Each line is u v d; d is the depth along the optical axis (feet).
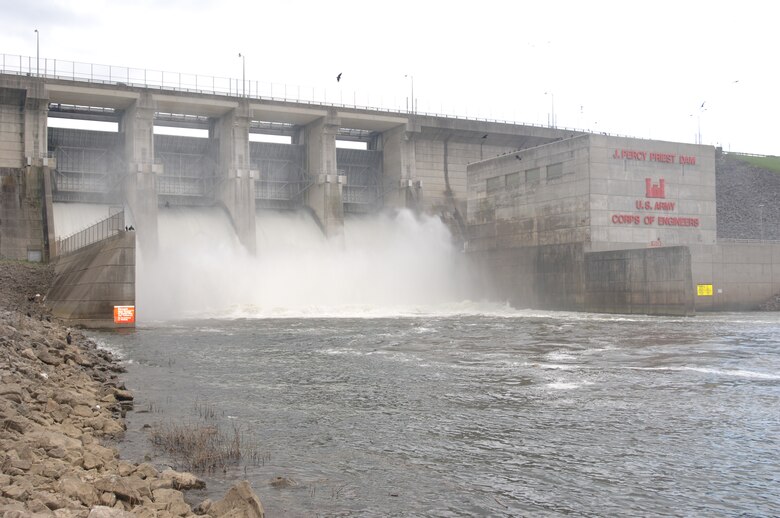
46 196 223.71
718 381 82.17
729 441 52.65
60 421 50.42
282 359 104.73
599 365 96.73
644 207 226.17
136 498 33.45
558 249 231.09
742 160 393.50
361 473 44.42
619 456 48.47
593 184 219.41
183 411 64.28
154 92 239.91
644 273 203.72
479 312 229.04
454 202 298.35
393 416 62.69
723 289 230.07
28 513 26.91
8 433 39.81
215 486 40.81
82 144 248.32
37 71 231.71
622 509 37.47
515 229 253.24
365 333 149.79
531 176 245.45
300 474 44.01
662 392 74.74
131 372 90.17
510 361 102.17
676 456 48.32
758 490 40.57
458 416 62.64
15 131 230.27
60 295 171.83
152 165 237.45
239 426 58.29
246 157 254.27
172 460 46.29
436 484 42.11
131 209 235.81
